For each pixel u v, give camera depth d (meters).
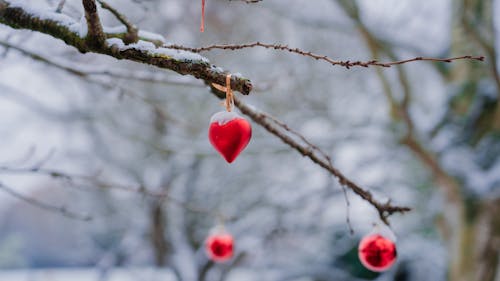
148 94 6.39
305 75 6.60
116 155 6.90
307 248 7.64
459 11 5.00
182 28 6.28
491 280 4.87
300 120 6.49
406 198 7.30
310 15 5.38
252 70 6.73
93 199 7.30
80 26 1.37
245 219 6.80
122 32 1.68
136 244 6.91
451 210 5.18
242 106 1.87
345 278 7.46
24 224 14.98
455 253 5.14
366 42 4.65
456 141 5.02
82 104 6.24
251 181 7.22
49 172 2.30
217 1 6.05
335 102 6.86
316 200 6.64
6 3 1.41
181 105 6.78
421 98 6.48
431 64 5.41
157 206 6.29
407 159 6.81
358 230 7.29
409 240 7.59
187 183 6.93
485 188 4.70
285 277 7.27
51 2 1.81
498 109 4.94
